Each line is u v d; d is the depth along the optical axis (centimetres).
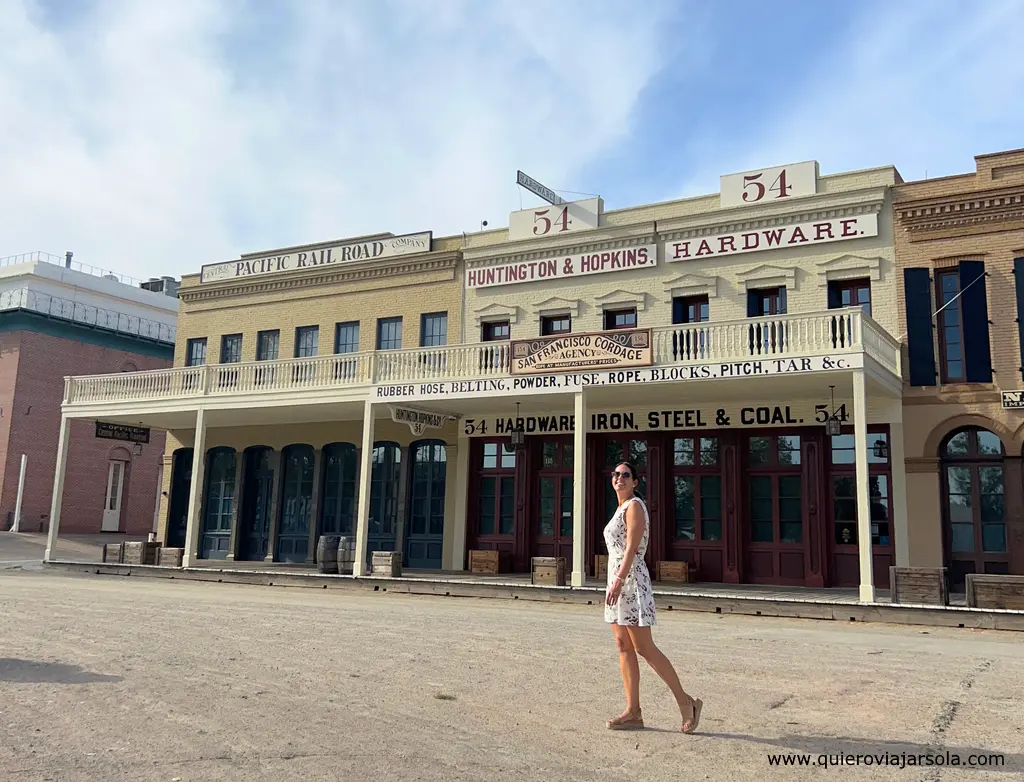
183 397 2331
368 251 2530
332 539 2047
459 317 2356
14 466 3350
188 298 2855
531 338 1900
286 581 1959
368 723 623
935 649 1039
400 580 1828
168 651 927
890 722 642
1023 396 1675
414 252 2441
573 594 1627
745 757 544
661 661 603
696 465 2017
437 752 550
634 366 1739
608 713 662
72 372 3600
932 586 1366
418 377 2027
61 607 1341
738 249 1991
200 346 2827
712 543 1967
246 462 2702
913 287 1792
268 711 654
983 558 1700
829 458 1877
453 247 2403
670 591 1664
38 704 666
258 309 2711
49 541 2378
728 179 2025
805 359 1570
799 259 1931
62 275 3653
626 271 2128
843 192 1888
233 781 486
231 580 2030
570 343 1822
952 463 1752
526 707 680
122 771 500
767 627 1278
